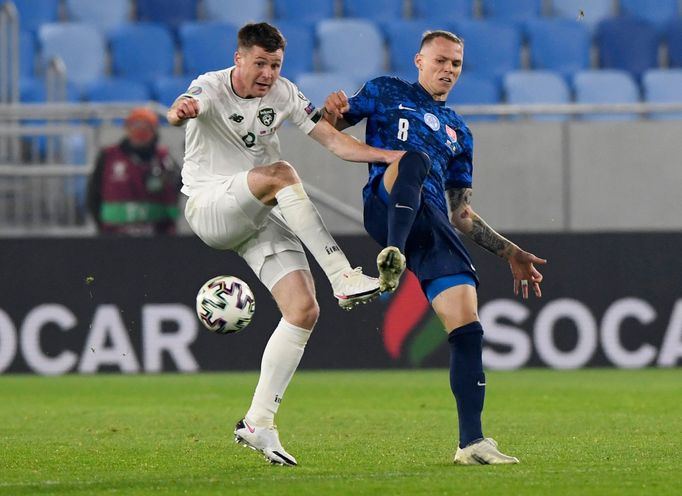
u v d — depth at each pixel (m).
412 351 45.81
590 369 45.84
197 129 21.55
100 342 45.00
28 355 44.81
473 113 46.81
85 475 19.89
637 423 28.59
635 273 46.16
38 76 60.50
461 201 22.92
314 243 20.62
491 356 45.75
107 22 63.28
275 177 20.75
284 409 32.78
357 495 16.95
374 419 30.02
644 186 47.81
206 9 63.75
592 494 16.97
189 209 21.73
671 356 46.31
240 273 45.28
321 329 45.56
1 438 26.02
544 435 26.03
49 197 48.03
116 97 59.00
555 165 47.59
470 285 21.03
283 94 21.64
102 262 45.06
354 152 21.45
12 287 44.84
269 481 18.53
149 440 25.58
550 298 45.97
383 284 19.66
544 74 60.22
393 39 62.00
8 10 51.94
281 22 62.00
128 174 46.25
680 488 17.55
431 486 17.70
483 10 64.75
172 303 45.19
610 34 63.25
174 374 44.72
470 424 20.66
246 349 45.47
